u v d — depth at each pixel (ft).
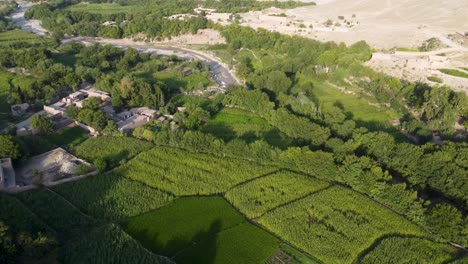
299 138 444.96
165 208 336.49
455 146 388.37
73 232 300.20
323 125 467.11
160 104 531.91
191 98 570.05
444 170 354.33
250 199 348.38
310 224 320.09
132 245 287.28
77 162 395.14
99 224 310.65
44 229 297.33
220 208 339.16
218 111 524.93
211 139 419.33
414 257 290.76
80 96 553.23
